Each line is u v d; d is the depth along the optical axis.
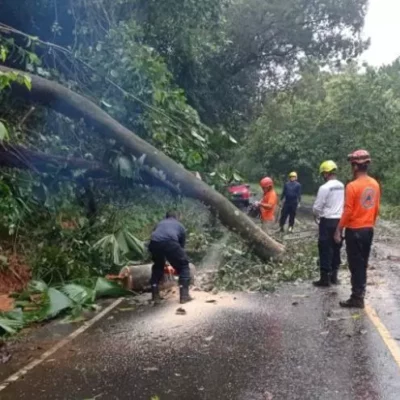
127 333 6.97
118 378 5.42
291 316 7.36
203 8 16.88
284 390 4.90
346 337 6.32
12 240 10.20
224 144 12.31
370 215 7.52
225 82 26.42
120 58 11.02
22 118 9.34
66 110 9.06
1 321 7.06
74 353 6.27
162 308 8.17
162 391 5.03
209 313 7.73
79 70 11.15
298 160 36.69
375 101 31.08
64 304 7.88
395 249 13.41
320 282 9.15
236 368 5.52
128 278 9.17
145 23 15.70
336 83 32.97
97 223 10.76
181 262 8.45
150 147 9.65
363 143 30.97
